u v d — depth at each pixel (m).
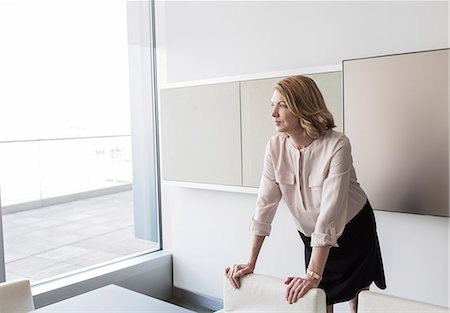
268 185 2.04
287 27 3.12
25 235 3.33
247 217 3.46
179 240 3.96
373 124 2.69
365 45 2.79
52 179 3.52
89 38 3.63
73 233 3.68
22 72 3.20
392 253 2.79
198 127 3.54
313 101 1.84
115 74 3.85
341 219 1.83
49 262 3.51
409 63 2.54
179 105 3.66
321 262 1.75
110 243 3.93
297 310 1.60
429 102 2.49
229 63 3.45
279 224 3.30
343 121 2.80
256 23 3.28
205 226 3.74
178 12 3.75
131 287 3.67
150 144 4.12
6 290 1.89
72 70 3.53
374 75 2.67
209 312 3.71
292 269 3.26
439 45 2.51
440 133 2.47
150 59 4.05
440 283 2.62
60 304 1.77
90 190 3.82
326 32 2.94
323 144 1.86
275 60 3.20
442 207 2.49
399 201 2.64
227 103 3.34
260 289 1.71
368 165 2.73
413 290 2.72
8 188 3.19
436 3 2.51
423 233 2.66
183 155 3.67
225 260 3.63
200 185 3.58
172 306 1.75
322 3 2.95
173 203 3.98
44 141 3.43
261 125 3.15
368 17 2.76
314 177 1.90
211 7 3.52
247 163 3.26
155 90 4.07
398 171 2.63
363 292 1.53
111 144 3.92
